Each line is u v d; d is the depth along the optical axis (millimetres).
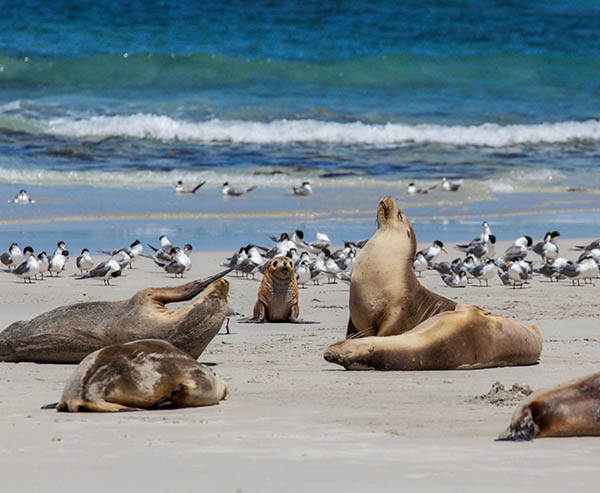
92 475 18766
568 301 55969
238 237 84250
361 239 82938
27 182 112438
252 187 110250
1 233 82875
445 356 34156
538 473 18828
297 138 142500
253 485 17969
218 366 35281
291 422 24281
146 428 23422
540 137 147875
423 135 145375
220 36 191625
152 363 26344
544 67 182875
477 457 20219
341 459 20062
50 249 75188
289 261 48531
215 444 21578
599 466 19375
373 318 36250
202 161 129250
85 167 122812
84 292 58125
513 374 33281
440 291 61219
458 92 172750
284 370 34219
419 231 90062
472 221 97812
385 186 119625
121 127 139625
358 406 26797
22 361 36156
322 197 110375
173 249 69438
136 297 35500
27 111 147000
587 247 77750
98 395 25844
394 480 18312
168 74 169375
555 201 111875
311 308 53938
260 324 48156
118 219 93438
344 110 157625
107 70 168625
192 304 35062
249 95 163125
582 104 168750
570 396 22000
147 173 121312
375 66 178000
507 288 63062
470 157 137625
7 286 60875
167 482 18203
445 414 25516
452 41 198000
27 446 21391
